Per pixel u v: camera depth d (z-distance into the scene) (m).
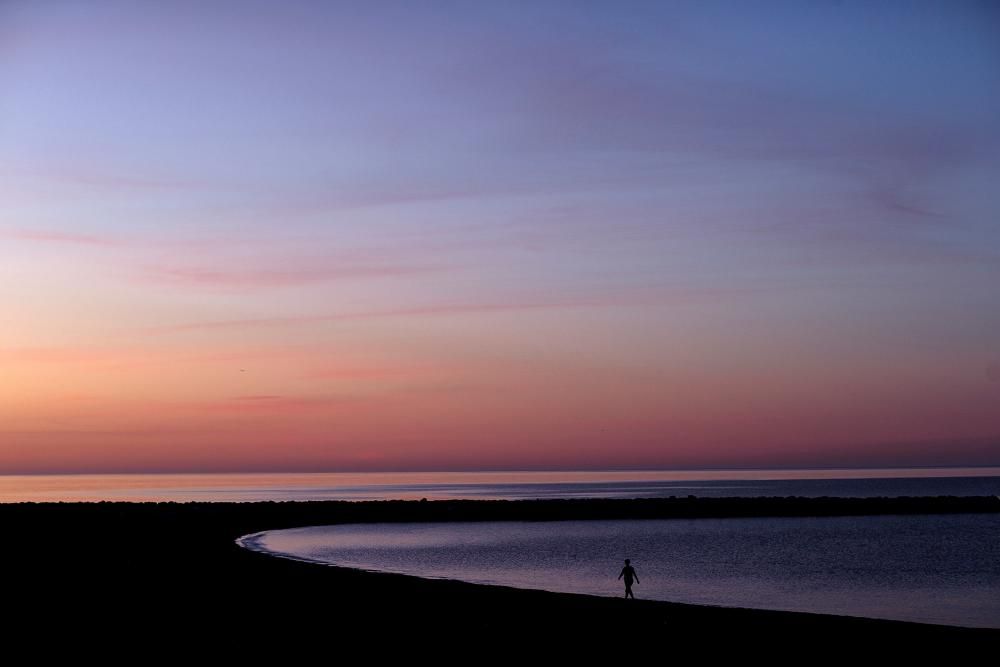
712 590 43.03
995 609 38.16
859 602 39.81
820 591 43.38
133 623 25.78
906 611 37.25
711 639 24.50
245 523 82.50
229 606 29.30
